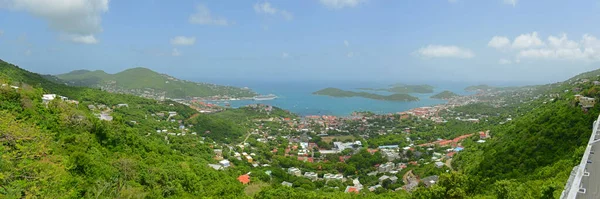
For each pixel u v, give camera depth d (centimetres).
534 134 6303
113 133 6272
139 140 7069
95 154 5028
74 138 5156
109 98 13662
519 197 3872
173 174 5750
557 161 5109
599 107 5841
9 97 5512
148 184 5056
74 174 4031
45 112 5866
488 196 4084
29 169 3084
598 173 3809
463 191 4300
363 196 6838
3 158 2930
